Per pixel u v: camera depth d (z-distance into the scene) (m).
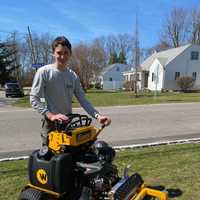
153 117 14.10
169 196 4.75
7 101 28.45
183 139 8.95
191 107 18.61
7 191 5.02
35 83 3.79
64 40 3.79
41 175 3.41
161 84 41.28
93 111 4.14
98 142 3.83
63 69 3.89
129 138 9.25
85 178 3.51
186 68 41.72
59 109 3.90
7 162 6.66
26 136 9.90
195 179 5.45
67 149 3.49
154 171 5.86
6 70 45.97
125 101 23.80
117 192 3.52
